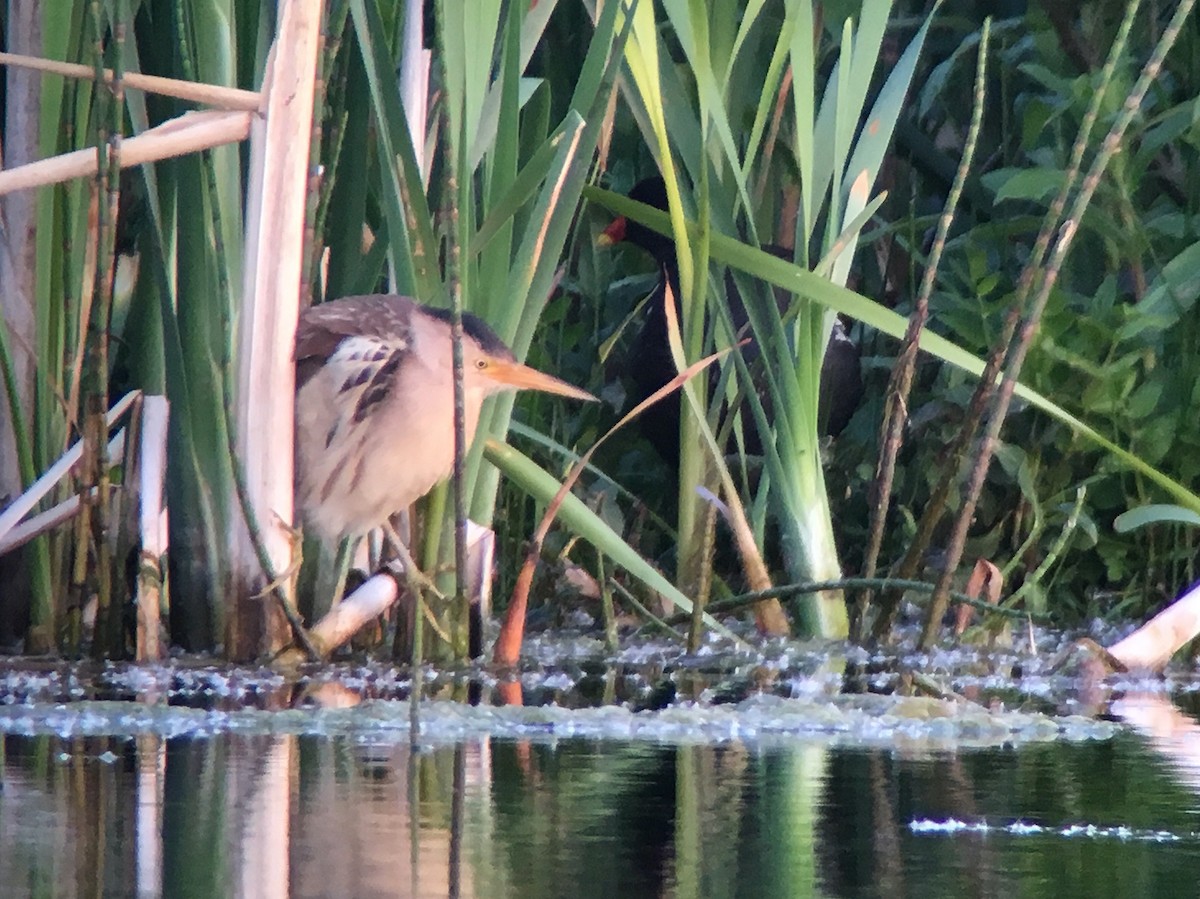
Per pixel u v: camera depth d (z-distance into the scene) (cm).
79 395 884
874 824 479
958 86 1395
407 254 866
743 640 942
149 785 519
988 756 595
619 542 895
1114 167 1082
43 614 864
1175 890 407
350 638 895
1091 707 738
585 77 865
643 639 969
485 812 486
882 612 946
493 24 860
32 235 866
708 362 856
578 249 1413
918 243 1334
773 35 1161
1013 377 876
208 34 838
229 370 821
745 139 1143
